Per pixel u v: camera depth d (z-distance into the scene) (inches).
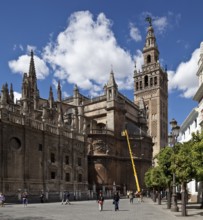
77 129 3031.5
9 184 2020.2
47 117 2647.6
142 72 5620.1
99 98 3799.2
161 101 5492.1
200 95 2038.6
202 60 2071.9
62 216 1117.7
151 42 5679.1
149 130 5378.9
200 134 1226.6
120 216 1131.9
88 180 3275.1
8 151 2054.6
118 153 3535.9
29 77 3198.8
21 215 1143.0
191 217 1079.6
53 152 2482.8
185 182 1149.7
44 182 2322.8
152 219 1018.7
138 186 3302.2
